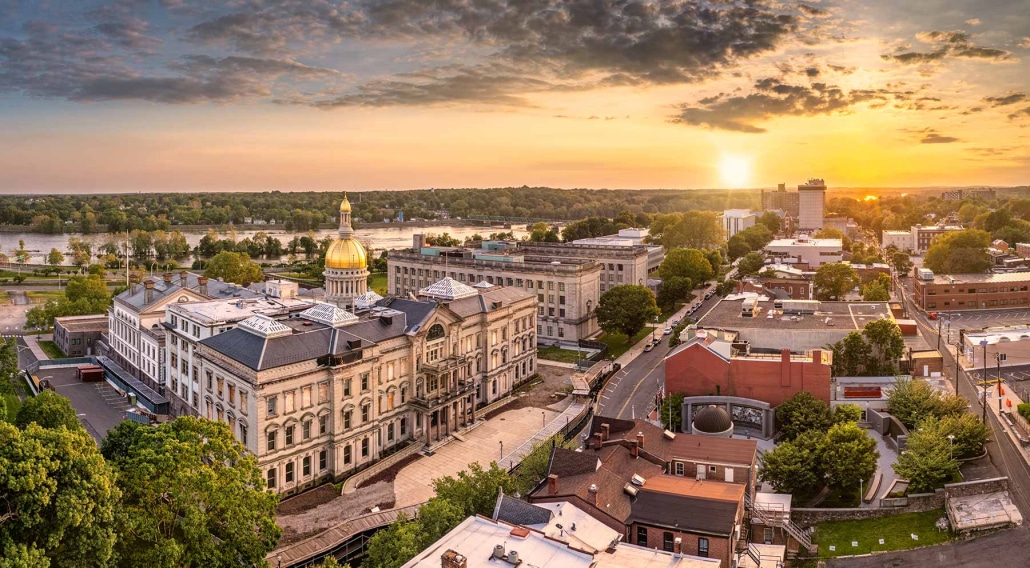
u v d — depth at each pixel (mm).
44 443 76938
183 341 145500
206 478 82375
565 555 73438
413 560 72562
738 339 163000
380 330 134875
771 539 99688
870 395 149375
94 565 75562
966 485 106875
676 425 139500
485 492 93312
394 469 128750
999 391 143875
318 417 121250
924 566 92688
